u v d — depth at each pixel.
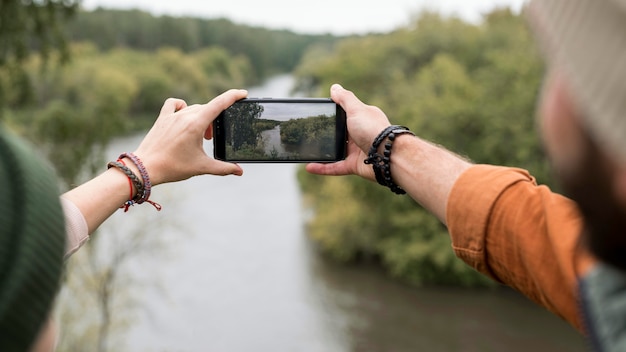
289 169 39.53
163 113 1.78
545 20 0.55
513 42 31.27
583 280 0.66
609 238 0.52
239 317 18.83
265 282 21.28
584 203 0.52
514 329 18.20
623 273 0.55
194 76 71.38
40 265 0.57
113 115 12.35
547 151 0.58
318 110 1.92
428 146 1.49
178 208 21.72
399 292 21.00
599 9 0.48
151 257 21.84
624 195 0.47
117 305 16.48
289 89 78.88
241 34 105.31
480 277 21.30
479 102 23.58
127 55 74.25
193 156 1.71
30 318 0.56
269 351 16.97
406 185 1.49
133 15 92.06
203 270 21.98
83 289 15.52
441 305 19.97
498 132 22.23
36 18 8.09
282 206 30.20
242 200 31.41
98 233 15.77
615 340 0.58
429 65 30.80
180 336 17.64
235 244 24.62
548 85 0.57
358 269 23.02
